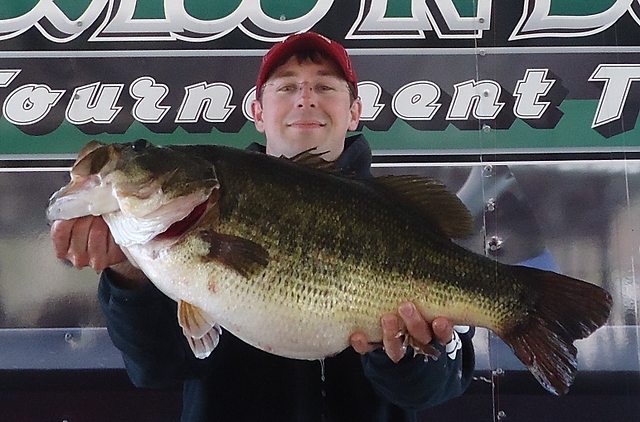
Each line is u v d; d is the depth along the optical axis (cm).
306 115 241
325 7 264
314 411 216
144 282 187
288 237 176
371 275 180
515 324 186
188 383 227
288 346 177
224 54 263
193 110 262
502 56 263
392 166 261
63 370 256
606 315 182
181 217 172
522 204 259
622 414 253
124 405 257
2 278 257
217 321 174
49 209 171
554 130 261
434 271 184
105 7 263
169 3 263
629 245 257
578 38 263
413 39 263
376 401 222
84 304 258
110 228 173
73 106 262
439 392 201
